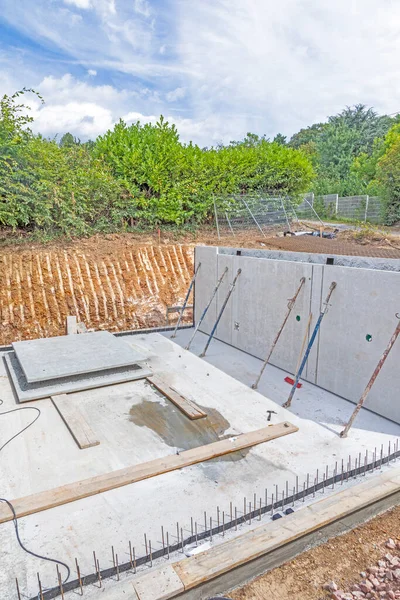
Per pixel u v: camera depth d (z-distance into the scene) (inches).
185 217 519.5
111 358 255.1
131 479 149.2
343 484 148.3
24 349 275.0
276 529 119.6
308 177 652.7
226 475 154.1
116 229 474.0
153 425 193.8
